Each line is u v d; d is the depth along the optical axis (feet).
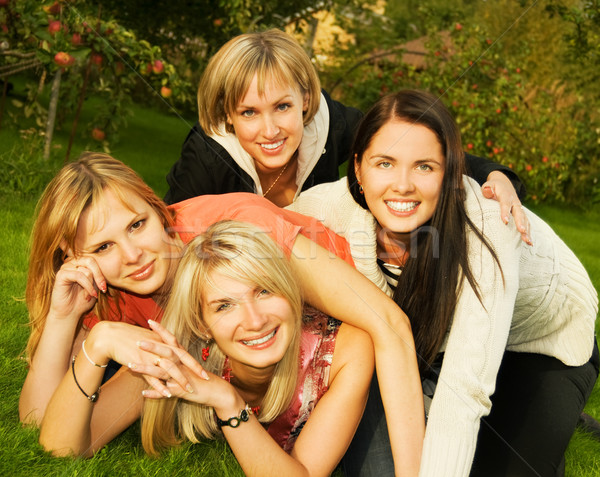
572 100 38.93
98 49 18.28
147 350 6.45
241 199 7.59
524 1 30.12
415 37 47.16
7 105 31.68
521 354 7.87
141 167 26.99
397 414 6.68
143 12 27.45
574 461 8.55
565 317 7.47
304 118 9.61
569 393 7.47
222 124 9.55
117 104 20.86
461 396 6.37
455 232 6.77
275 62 8.82
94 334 6.89
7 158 20.12
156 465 7.29
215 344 7.02
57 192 6.91
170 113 49.60
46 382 7.50
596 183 36.40
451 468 6.23
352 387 6.79
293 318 6.58
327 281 6.93
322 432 6.64
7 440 7.09
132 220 6.97
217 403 6.49
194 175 9.91
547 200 36.65
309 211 8.30
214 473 7.40
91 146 22.38
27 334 9.70
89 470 6.82
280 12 30.63
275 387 6.85
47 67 17.87
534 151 32.32
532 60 44.42
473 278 6.59
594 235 29.45
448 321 6.92
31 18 16.88
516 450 7.14
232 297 6.27
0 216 15.89
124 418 7.34
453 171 6.80
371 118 6.86
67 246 7.11
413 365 6.84
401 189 6.73
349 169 7.45
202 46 31.58
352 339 7.03
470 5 47.96
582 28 30.71
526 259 7.13
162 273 7.32
